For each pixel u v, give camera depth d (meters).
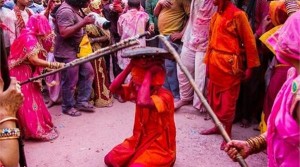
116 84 3.71
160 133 3.65
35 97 4.55
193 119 5.14
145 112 3.62
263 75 4.79
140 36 3.04
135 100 3.71
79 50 5.22
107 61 6.18
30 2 6.07
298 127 1.54
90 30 5.62
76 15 5.16
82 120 5.17
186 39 5.27
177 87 5.71
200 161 4.04
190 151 4.26
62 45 5.16
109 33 5.79
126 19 5.80
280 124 1.60
